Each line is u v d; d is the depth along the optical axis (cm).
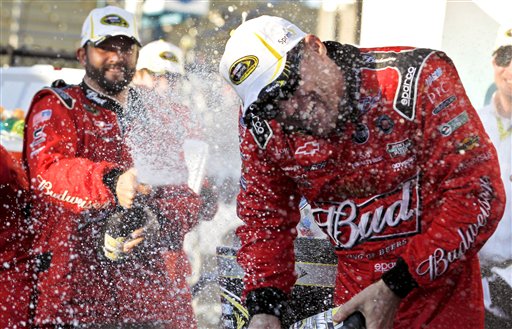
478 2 528
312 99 339
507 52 518
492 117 517
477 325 378
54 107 466
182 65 540
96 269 451
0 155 435
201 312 493
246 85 339
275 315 371
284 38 341
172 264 475
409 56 349
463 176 343
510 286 493
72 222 448
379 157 355
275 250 380
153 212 473
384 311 348
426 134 346
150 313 459
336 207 379
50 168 449
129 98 495
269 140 365
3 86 645
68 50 1067
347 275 400
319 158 359
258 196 383
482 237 344
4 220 438
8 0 1055
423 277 343
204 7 755
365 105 346
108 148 475
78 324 441
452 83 349
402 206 367
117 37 486
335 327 353
